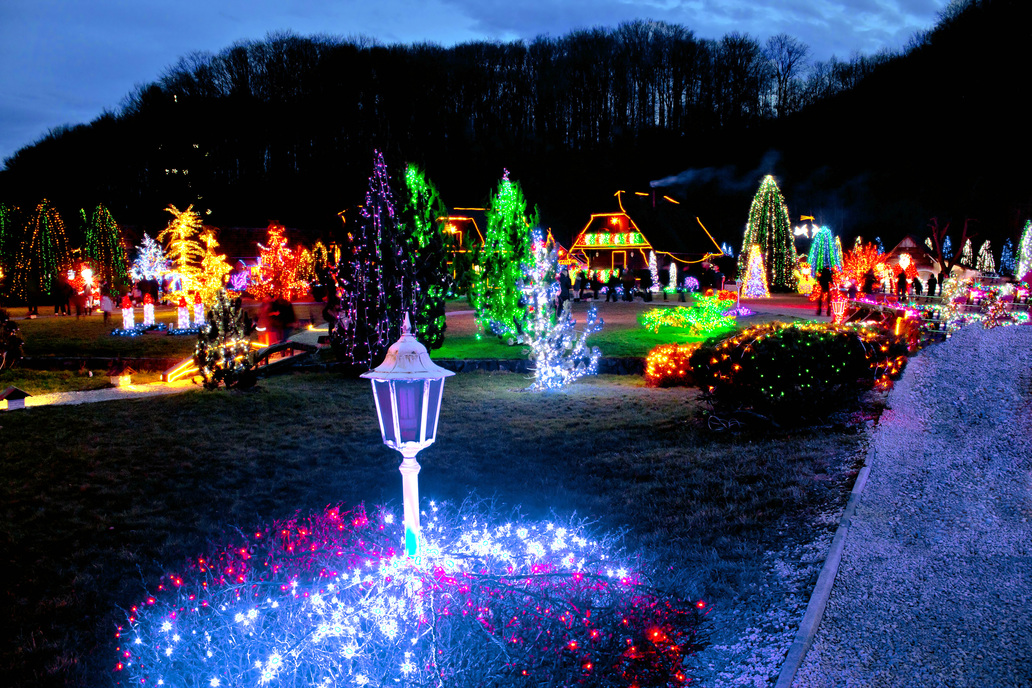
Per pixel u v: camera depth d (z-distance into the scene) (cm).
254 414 1164
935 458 782
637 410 1167
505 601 443
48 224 4147
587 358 1662
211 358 1320
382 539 587
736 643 439
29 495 797
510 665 397
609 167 8406
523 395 1334
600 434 1012
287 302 1992
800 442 878
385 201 1485
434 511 677
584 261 5038
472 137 8394
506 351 1753
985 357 1273
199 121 7656
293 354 1838
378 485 821
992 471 733
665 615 445
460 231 4812
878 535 591
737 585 516
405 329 489
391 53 8112
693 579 521
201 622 480
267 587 534
